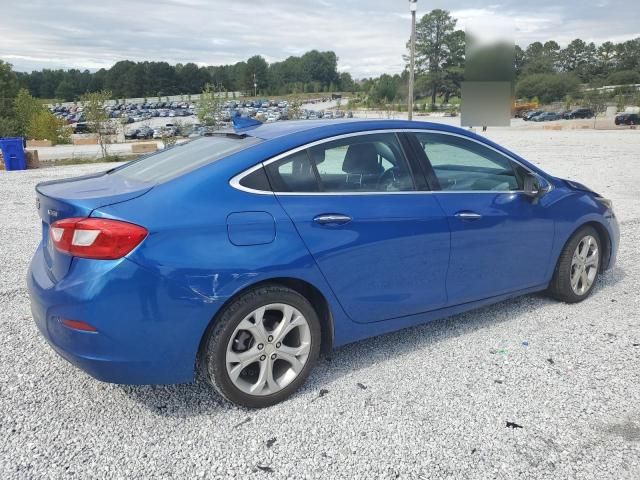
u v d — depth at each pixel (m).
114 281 2.64
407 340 4.02
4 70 64.44
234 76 183.50
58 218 2.87
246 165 3.07
